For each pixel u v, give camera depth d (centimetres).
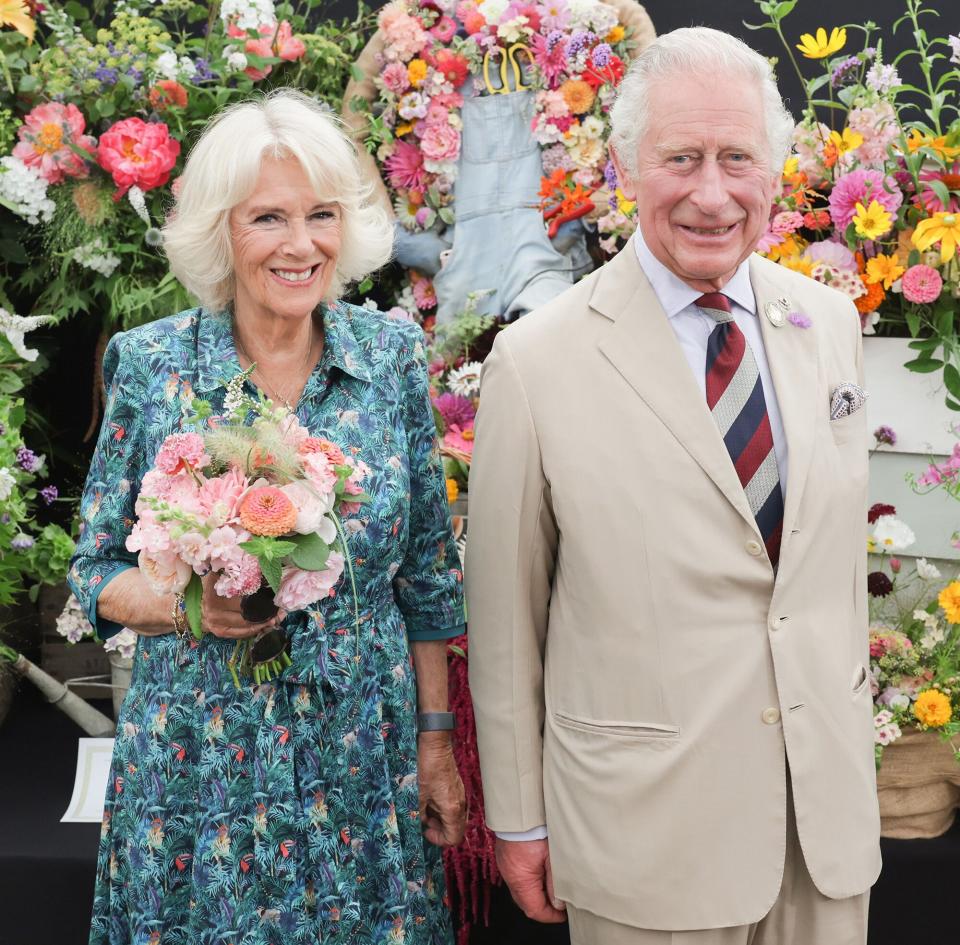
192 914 160
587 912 162
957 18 299
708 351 160
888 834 213
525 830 168
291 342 169
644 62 156
